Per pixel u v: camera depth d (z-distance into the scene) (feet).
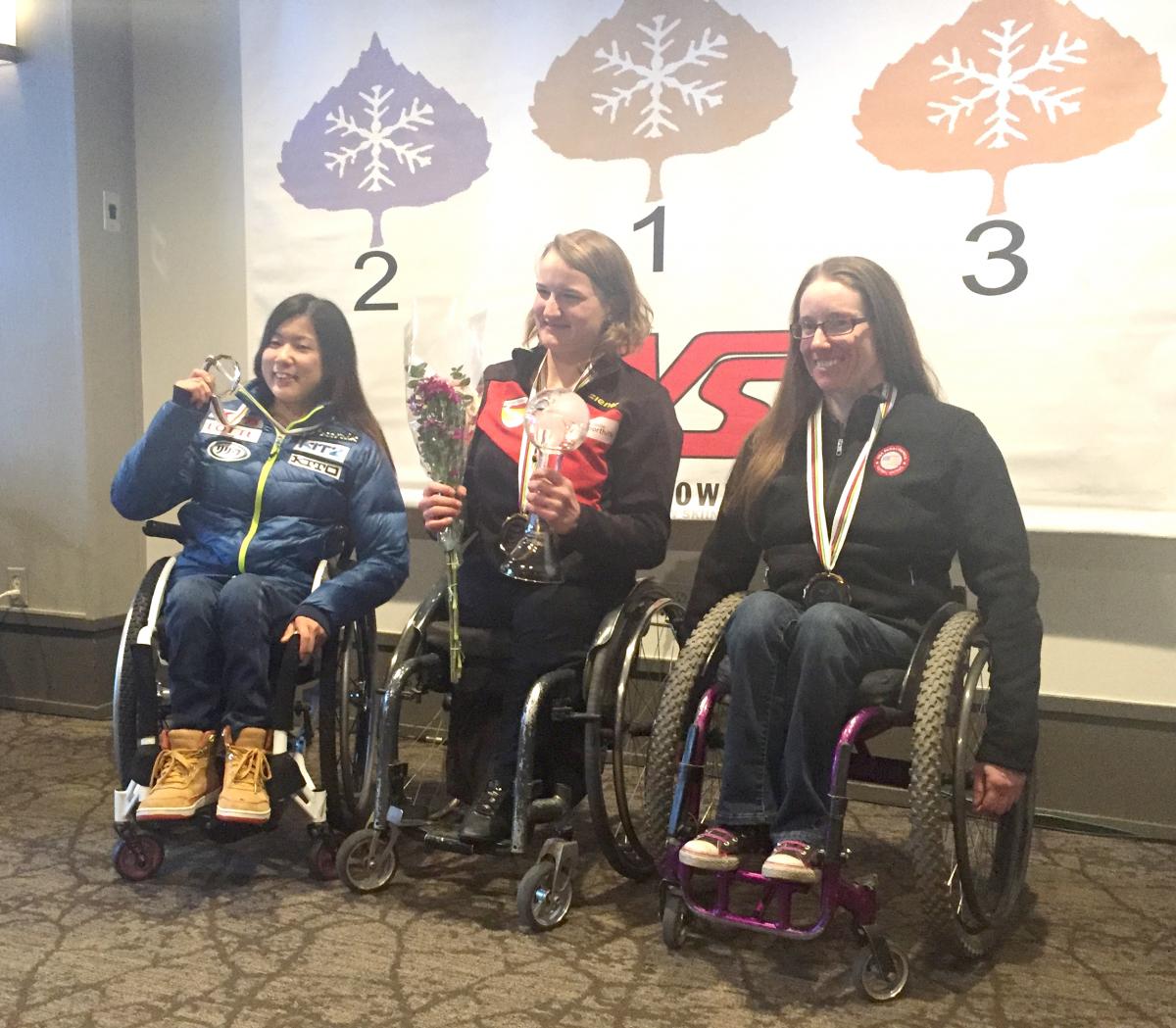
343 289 9.92
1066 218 7.81
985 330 8.08
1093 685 8.25
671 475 7.13
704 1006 5.49
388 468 7.74
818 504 6.52
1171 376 7.66
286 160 9.99
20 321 10.55
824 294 6.55
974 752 6.56
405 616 10.28
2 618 10.83
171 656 7.02
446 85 9.43
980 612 6.23
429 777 8.97
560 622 6.68
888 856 7.59
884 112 8.19
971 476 6.31
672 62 8.71
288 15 9.88
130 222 10.81
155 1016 5.27
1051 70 7.75
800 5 8.34
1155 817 8.05
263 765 6.74
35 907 6.49
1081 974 5.92
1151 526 7.79
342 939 6.16
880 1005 5.55
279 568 7.34
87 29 10.25
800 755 5.71
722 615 6.45
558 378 7.50
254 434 7.66
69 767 9.09
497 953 6.04
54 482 10.55
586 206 9.09
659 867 6.35
